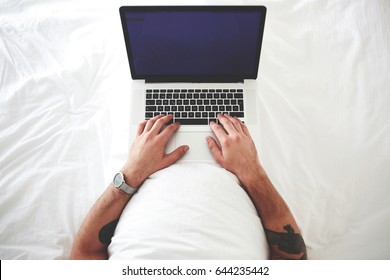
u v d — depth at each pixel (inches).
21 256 33.7
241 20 33.9
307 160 37.1
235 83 38.9
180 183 30.8
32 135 38.4
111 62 41.8
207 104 38.2
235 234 28.7
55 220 35.3
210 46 36.0
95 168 37.4
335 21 42.8
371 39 41.1
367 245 33.9
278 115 39.0
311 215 35.2
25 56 42.3
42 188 36.2
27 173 36.8
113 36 43.1
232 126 35.9
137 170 33.7
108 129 38.9
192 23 34.1
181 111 37.9
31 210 35.4
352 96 39.4
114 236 30.4
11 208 35.6
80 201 36.1
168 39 35.4
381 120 37.8
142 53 36.6
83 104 40.2
